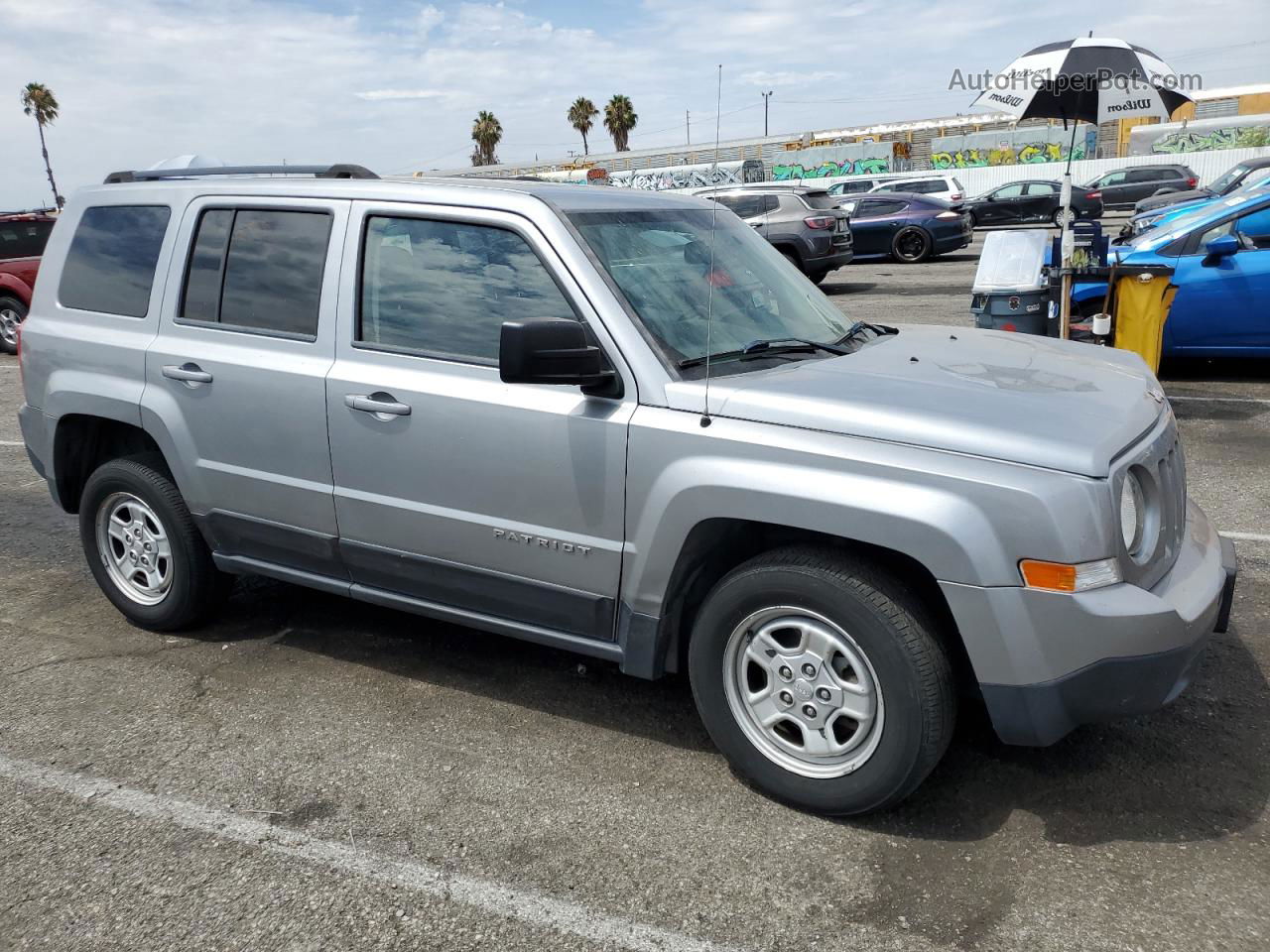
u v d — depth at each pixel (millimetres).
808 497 2902
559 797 3275
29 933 2691
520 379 3049
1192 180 30203
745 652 3201
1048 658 2770
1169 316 8930
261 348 3932
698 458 3088
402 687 4047
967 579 2766
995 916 2686
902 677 2877
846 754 3074
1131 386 3393
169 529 4344
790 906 2748
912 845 2996
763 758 3193
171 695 4004
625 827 3113
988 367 3479
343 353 3748
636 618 3311
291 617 4758
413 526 3660
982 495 2754
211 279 4113
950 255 23359
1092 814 3117
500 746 3598
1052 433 2846
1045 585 2723
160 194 4320
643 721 3764
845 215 18391
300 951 2619
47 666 4285
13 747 3625
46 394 4535
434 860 2971
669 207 3994
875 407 2965
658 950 2602
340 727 3740
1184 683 2939
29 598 5090
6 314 13961
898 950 2578
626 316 3273
